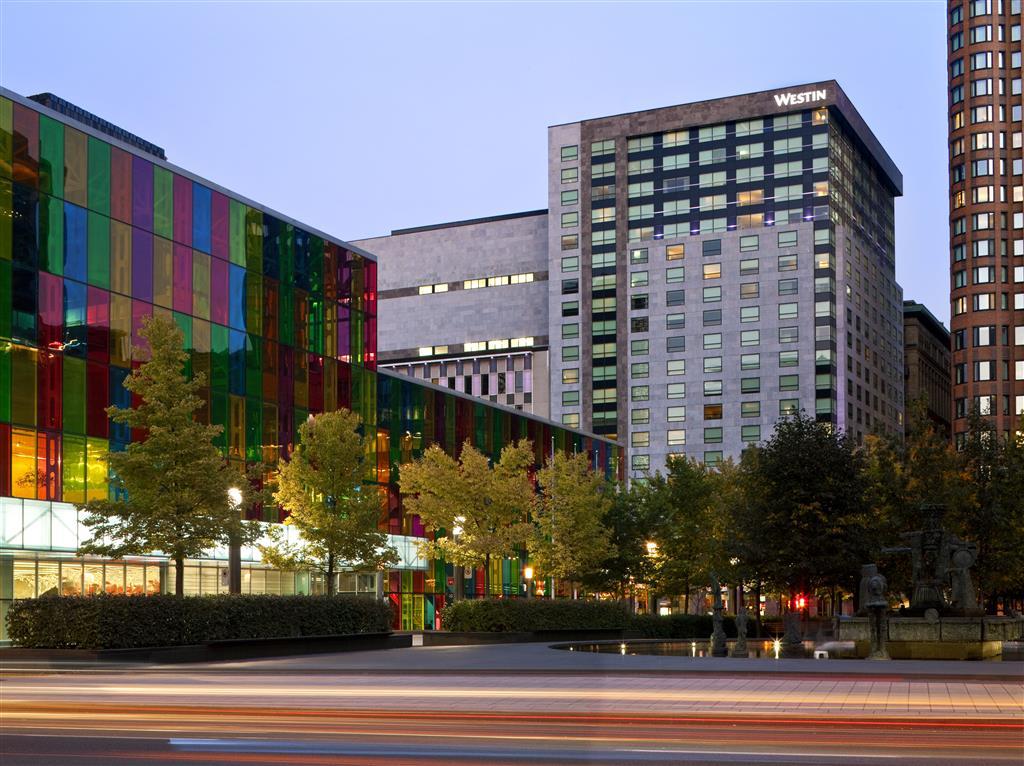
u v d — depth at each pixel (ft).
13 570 157.48
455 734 50.62
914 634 129.80
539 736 49.96
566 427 322.34
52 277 167.02
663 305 518.37
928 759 42.50
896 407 582.76
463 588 261.44
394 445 246.06
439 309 562.25
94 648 115.55
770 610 403.13
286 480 181.78
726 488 240.53
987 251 549.13
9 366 159.22
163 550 140.97
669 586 252.42
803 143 506.07
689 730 52.75
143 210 184.14
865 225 551.18
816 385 489.26
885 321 574.15
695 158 523.70
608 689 77.71
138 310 181.47
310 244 223.30
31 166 165.17
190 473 142.20
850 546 171.73
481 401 281.54
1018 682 84.17
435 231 569.23
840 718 58.18
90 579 168.96
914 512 174.91
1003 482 184.03
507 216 557.33
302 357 218.18
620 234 530.27
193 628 125.49
